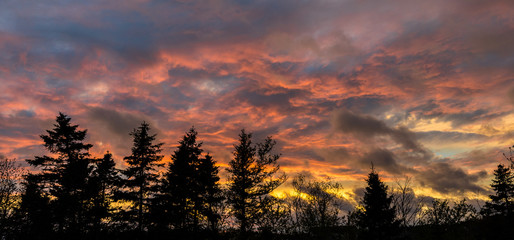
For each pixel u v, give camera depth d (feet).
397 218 76.95
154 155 116.06
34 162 107.34
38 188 99.86
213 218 93.30
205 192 101.09
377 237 74.69
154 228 100.22
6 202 84.48
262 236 83.51
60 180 104.01
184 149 108.37
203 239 94.02
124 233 103.65
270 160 105.40
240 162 105.50
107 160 123.34
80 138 116.06
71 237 97.76
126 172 110.32
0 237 81.92
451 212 72.02
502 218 63.72
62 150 111.45
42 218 92.53
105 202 109.29
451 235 67.10
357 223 77.41
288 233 80.23
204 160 106.93
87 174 109.60
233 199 98.43
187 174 103.30
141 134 115.65
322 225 77.61
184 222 99.91
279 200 89.86
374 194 78.18
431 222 73.41
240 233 90.43
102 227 103.81
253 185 102.12
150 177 110.22
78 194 105.29
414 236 72.33
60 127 113.80
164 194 105.60
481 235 63.26
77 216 103.40
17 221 85.35
